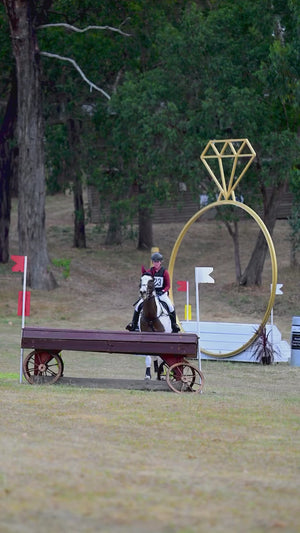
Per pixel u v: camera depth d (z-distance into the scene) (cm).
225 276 7644
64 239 9406
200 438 1827
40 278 6900
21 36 6612
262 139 6066
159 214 10138
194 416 2105
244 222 9938
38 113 6781
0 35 7262
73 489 1324
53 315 6100
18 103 6788
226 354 4169
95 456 1599
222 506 1260
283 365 4094
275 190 6656
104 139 8062
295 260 7519
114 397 2395
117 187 7825
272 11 6212
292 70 5762
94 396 2400
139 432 1873
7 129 7756
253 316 6228
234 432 1912
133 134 6719
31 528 1102
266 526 1155
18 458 1538
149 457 1620
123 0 7175
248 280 7000
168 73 6619
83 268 8006
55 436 1789
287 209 9475
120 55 7525
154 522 1155
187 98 6706
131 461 1573
